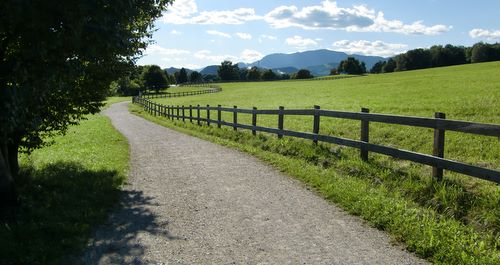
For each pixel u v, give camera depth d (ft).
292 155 38.24
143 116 135.23
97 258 17.52
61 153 49.01
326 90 175.32
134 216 22.90
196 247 18.60
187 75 628.69
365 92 136.46
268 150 42.52
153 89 398.62
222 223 21.58
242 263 16.94
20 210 21.63
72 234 19.65
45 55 20.66
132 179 32.30
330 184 27.02
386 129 46.73
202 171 34.60
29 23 18.53
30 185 27.09
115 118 128.47
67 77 22.80
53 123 34.24
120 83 36.52
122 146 52.90
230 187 28.84
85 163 38.83
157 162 39.73
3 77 20.53
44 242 18.53
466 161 30.66
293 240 19.19
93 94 34.27
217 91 296.30
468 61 502.79
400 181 25.68
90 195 26.03
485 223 18.86
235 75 622.95
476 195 21.65
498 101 68.69
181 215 22.99
